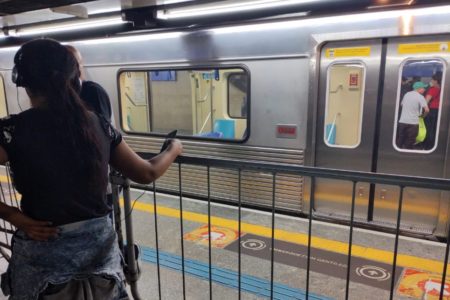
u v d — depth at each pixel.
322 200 4.52
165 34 5.05
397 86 3.91
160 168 1.63
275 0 3.95
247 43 4.55
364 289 2.97
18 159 1.24
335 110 4.28
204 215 4.68
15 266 1.37
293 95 4.39
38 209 1.29
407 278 3.12
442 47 3.63
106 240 1.43
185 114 6.12
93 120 1.38
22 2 3.75
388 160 4.10
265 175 4.77
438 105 3.77
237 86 5.61
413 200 4.00
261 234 4.07
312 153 4.41
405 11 3.61
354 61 4.06
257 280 3.13
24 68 1.25
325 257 3.52
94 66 5.86
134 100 5.93
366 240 3.86
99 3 4.27
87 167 1.31
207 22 4.64
